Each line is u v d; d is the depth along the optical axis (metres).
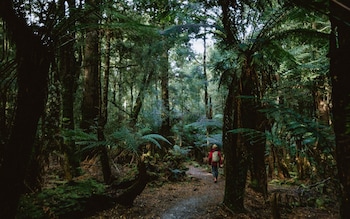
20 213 3.50
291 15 4.00
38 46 2.10
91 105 8.20
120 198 5.25
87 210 4.61
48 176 5.90
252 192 6.54
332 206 5.71
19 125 2.00
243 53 4.75
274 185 7.76
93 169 7.37
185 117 14.96
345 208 1.71
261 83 5.22
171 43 8.44
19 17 2.01
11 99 2.65
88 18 3.34
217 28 4.36
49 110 4.23
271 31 5.03
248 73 4.79
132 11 6.46
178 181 8.41
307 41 4.23
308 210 5.57
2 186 1.92
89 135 5.78
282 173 8.45
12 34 2.07
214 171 8.68
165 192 6.95
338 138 1.76
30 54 2.05
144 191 6.80
